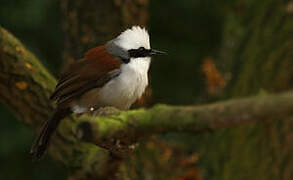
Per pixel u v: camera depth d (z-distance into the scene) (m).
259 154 11.97
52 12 17.50
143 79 9.76
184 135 12.59
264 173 11.83
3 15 16.86
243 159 12.02
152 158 11.30
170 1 19.70
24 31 17.69
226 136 12.30
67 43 11.92
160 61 19.62
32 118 10.30
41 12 16.91
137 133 4.87
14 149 16.94
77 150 10.17
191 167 11.77
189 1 19.41
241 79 12.63
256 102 4.11
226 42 13.49
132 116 4.85
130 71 9.54
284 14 12.89
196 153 12.22
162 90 19.61
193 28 20.30
